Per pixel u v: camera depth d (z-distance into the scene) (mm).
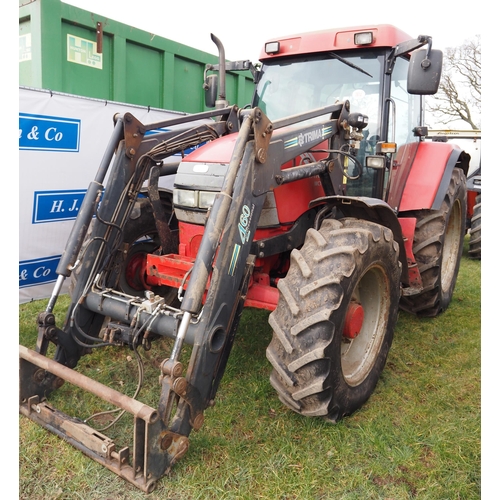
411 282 3605
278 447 2307
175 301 3645
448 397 2846
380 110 3170
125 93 4762
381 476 2145
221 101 3377
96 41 4391
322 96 3355
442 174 3625
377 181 3199
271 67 3592
